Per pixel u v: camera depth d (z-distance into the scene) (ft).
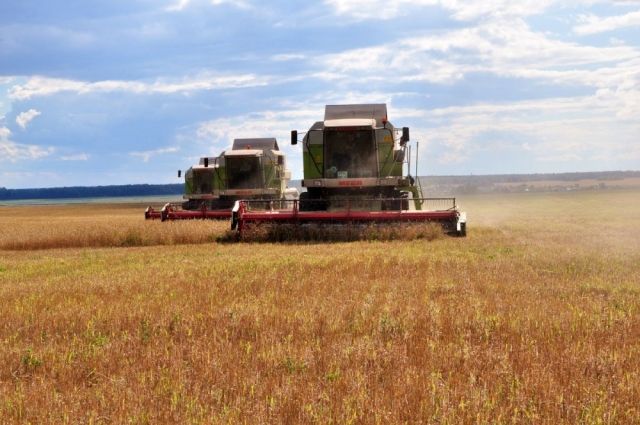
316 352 25.71
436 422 18.63
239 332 29.94
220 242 83.87
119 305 36.96
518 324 30.12
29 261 67.21
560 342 27.07
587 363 23.77
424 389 21.08
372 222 80.79
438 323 30.30
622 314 32.19
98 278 49.70
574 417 19.01
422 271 48.67
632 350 25.58
